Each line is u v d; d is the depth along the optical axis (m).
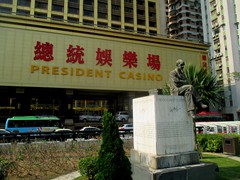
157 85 36.09
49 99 38.41
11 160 8.33
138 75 35.19
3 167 6.36
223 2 41.12
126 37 35.41
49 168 7.88
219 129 16.12
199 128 15.69
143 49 36.31
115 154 4.68
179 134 5.67
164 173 4.91
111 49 34.25
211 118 32.66
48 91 34.69
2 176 6.12
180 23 58.66
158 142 5.36
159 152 5.32
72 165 8.30
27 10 39.47
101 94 39.41
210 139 10.94
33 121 23.75
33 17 30.88
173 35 59.25
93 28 33.47
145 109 5.91
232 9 40.22
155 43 37.34
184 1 58.91
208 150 10.81
